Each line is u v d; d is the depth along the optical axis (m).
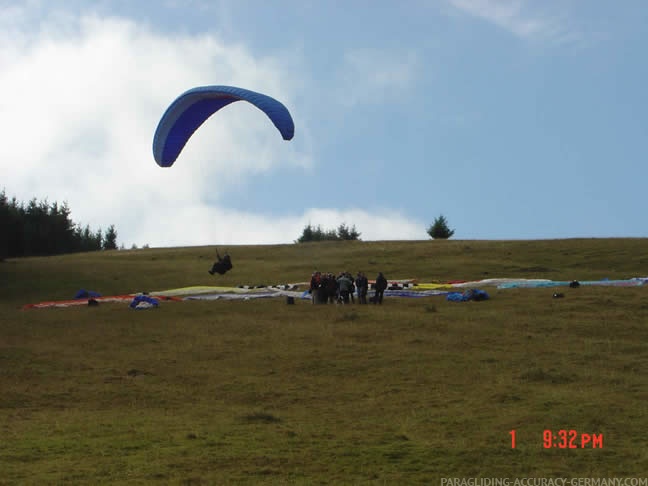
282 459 20.14
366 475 19.08
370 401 26.70
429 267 65.19
